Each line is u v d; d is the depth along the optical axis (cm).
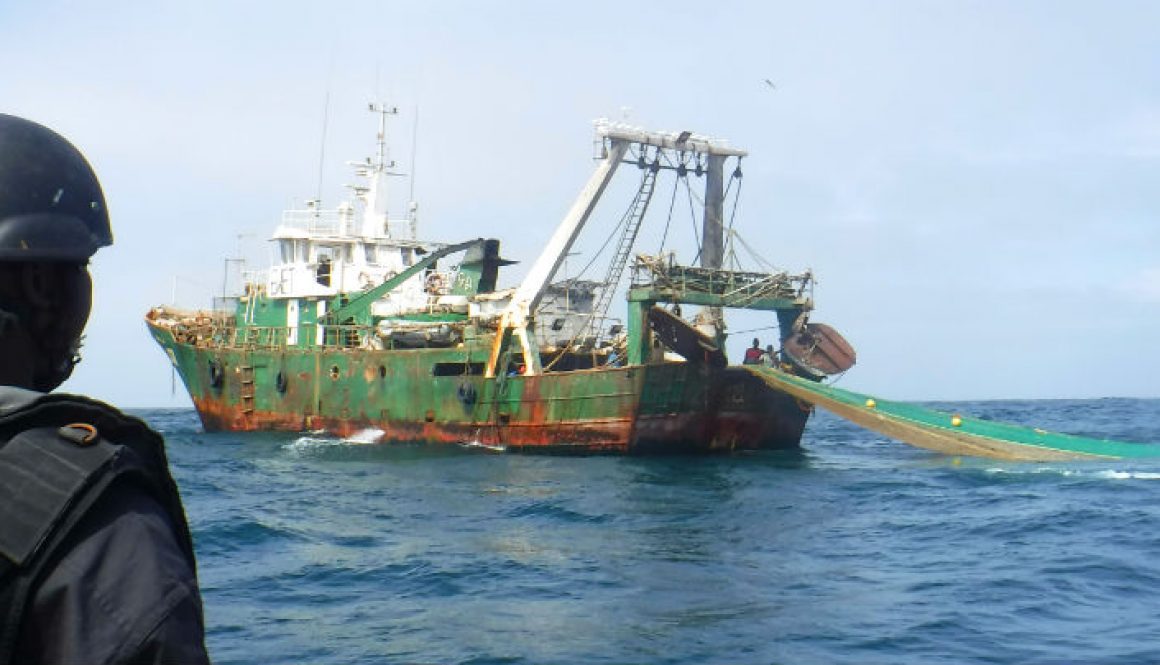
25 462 171
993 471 2573
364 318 3781
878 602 1160
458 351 3359
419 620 1090
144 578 168
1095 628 1035
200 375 4188
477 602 1178
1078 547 1484
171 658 165
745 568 1388
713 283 3197
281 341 4009
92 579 165
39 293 199
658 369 2981
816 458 3084
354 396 3603
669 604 1167
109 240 212
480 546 1567
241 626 1062
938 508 1961
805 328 3344
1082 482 2314
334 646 983
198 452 3294
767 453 3234
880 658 936
